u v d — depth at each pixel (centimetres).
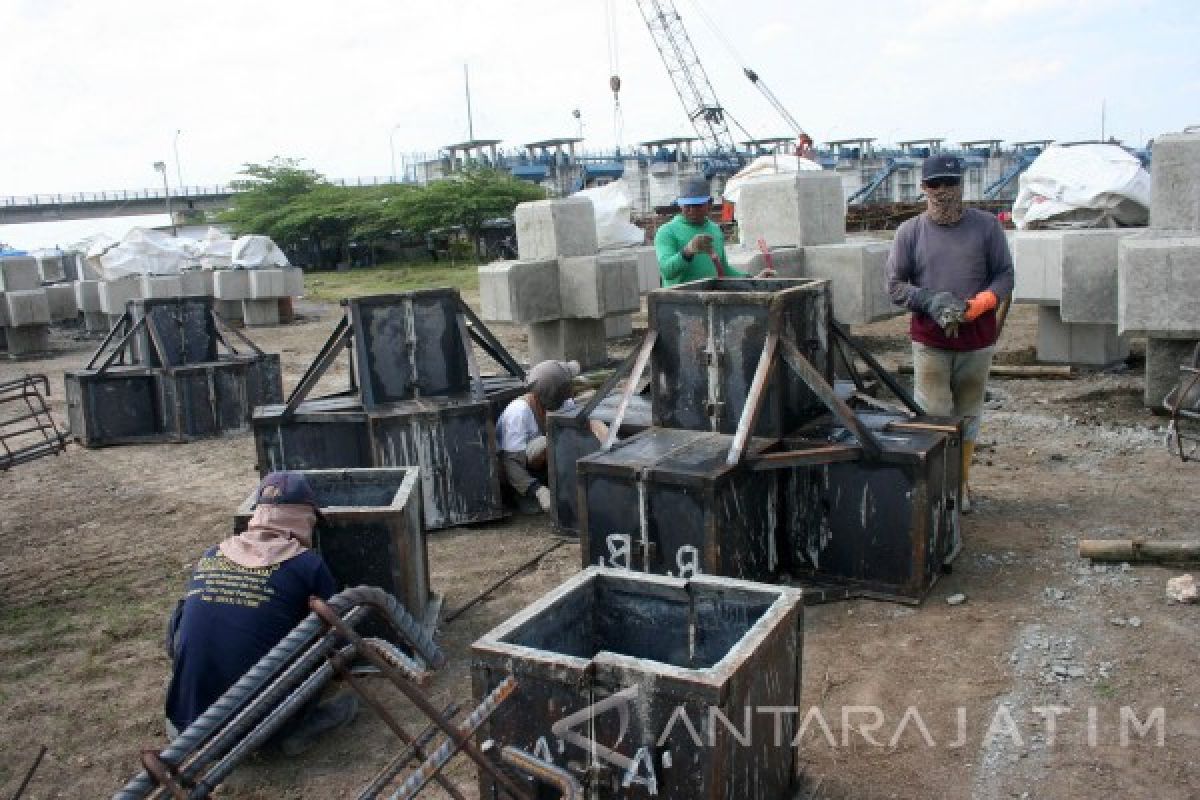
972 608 526
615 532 540
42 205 8838
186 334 1132
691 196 757
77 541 779
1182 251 783
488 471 723
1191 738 399
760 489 547
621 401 588
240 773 432
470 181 4912
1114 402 921
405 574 510
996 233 603
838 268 1155
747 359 567
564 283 1292
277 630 421
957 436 566
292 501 468
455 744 291
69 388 1120
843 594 550
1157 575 546
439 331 742
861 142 8081
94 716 494
